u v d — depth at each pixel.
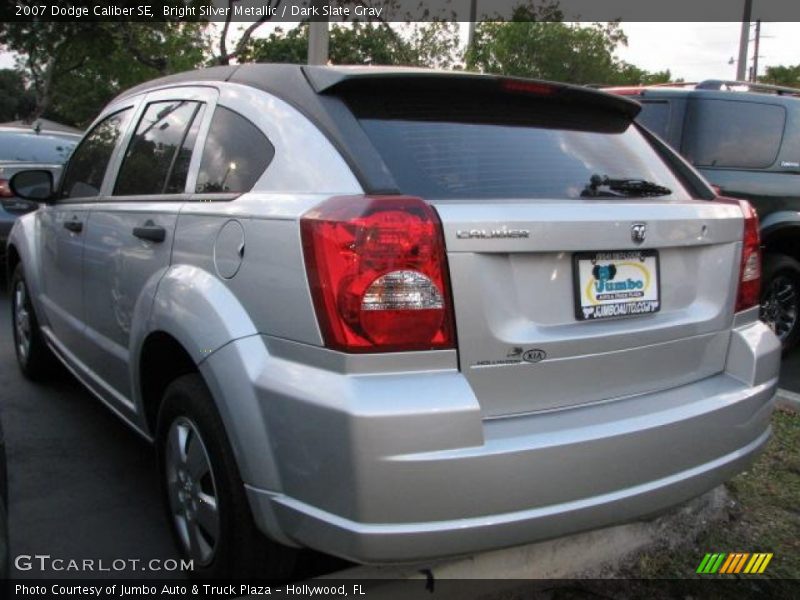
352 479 2.12
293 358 2.31
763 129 6.06
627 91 6.41
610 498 2.39
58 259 4.37
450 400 2.17
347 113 2.55
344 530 2.15
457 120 2.72
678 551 3.21
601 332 2.52
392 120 2.61
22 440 4.24
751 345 2.90
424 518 2.14
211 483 2.72
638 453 2.45
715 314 2.87
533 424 2.35
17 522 3.37
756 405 2.85
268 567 2.63
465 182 2.53
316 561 2.92
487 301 2.29
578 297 2.49
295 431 2.25
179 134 3.32
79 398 4.93
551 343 2.39
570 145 2.91
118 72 18.02
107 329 3.65
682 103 6.04
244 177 2.76
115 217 3.55
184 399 2.77
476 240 2.26
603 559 3.08
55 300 4.51
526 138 2.81
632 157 3.08
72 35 12.41
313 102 2.61
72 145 9.73
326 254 2.21
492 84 2.79
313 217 2.27
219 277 2.63
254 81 2.94
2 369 5.50
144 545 3.22
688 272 2.80
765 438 2.96
